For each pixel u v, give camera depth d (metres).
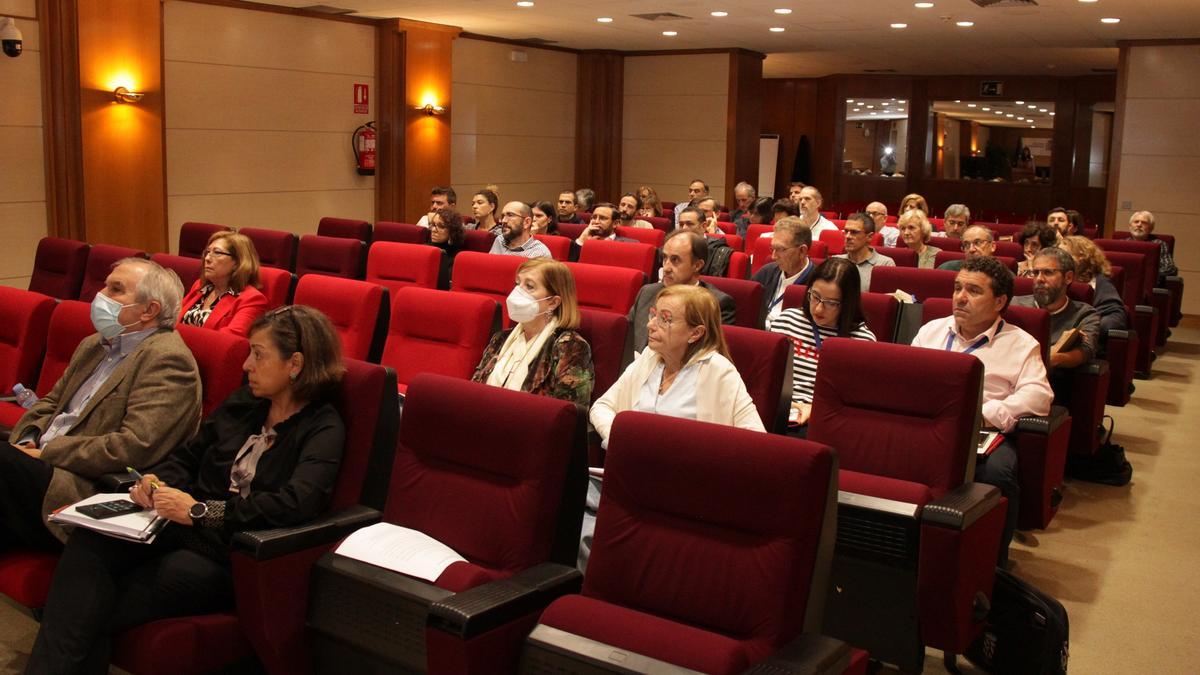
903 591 2.65
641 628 1.95
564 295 3.48
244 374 3.06
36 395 3.68
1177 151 11.47
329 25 11.27
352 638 2.30
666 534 2.13
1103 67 15.80
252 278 4.73
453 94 12.95
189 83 9.88
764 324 4.80
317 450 2.54
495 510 2.33
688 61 14.52
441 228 6.93
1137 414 6.33
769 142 19.00
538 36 13.23
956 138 18.52
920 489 2.72
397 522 2.50
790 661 1.85
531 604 2.10
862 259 6.18
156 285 3.14
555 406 2.28
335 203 11.59
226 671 2.47
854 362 3.03
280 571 2.34
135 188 9.17
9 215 8.35
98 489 2.85
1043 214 17.98
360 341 4.21
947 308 4.06
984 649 2.91
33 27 8.38
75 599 2.41
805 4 9.96
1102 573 3.78
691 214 6.78
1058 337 4.64
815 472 1.98
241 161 10.46
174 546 2.59
